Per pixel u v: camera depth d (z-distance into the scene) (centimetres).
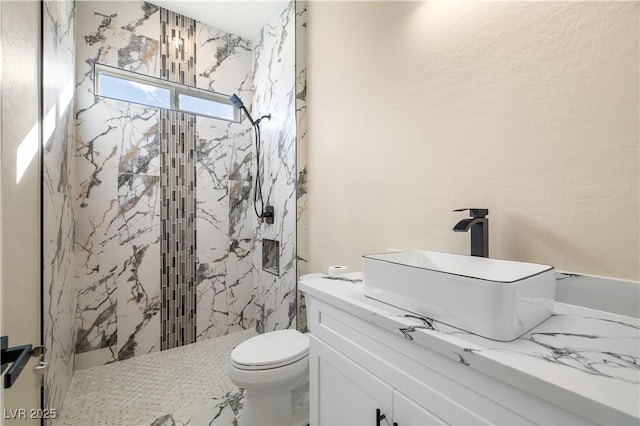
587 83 82
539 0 92
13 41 88
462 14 113
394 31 142
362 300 93
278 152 234
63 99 163
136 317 223
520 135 97
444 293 72
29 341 102
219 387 183
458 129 115
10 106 86
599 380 48
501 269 91
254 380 132
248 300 277
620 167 77
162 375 197
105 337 211
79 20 204
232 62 271
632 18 75
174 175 240
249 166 278
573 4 85
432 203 125
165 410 161
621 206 77
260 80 265
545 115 91
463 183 113
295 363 139
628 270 76
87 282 205
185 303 244
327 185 190
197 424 150
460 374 62
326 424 102
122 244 218
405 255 116
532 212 94
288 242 218
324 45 192
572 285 84
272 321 242
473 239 99
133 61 224
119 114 218
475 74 109
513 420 53
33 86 109
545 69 91
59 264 153
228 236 266
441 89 121
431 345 66
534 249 94
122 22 220
